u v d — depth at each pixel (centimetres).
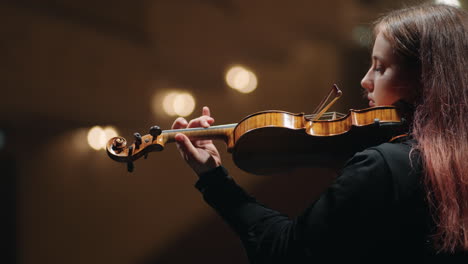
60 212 514
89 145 497
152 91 500
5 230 496
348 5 494
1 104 420
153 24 480
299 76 549
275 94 551
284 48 534
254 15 511
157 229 555
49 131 479
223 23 509
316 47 530
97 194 525
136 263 548
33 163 492
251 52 532
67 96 450
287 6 507
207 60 517
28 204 502
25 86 421
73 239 520
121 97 483
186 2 486
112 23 458
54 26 420
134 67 483
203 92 527
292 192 573
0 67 398
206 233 571
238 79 527
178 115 518
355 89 534
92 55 450
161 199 557
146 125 505
